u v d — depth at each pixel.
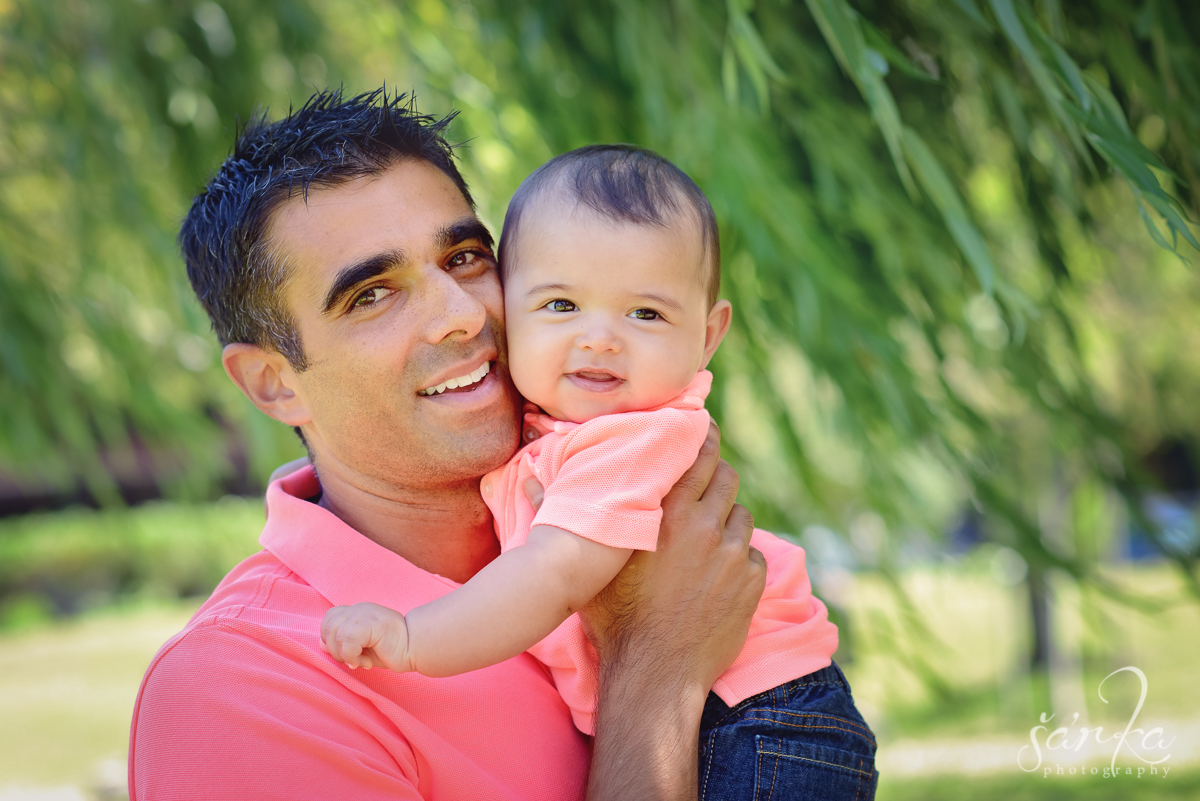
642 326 1.28
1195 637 7.97
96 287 3.62
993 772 5.13
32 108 3.33
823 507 3.04
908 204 2.52
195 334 3.23
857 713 1.35
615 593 1.23
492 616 1.09
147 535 11.58
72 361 3.69
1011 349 2.82
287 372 1.37
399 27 2.87
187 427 3.85
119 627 10.70
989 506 2.97
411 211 1.29
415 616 1.08
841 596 3.67
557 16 2.69
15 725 7.16
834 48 1.78
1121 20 2.14
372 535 1.39
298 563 1.29
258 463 3.20
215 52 3.26
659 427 1.21
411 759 1.16
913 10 2.35
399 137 1.33
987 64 2.23
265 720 1.10
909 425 2.66
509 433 1.32
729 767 1.24
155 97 3.25
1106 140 1.62
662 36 2.47
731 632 1.25
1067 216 2.90
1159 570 9.02
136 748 1.13
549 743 1.24
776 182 2.35
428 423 1.28
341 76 3.10
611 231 1.27
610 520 1.14
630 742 1.17
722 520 1.28
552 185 1.34
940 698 3.52
